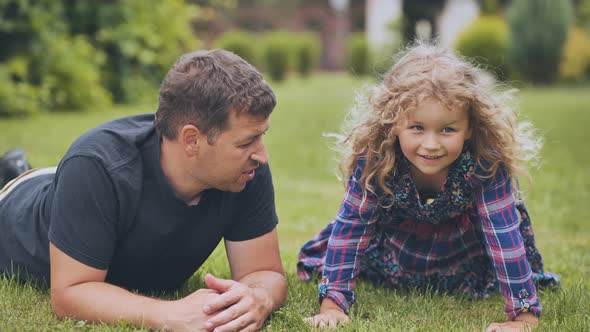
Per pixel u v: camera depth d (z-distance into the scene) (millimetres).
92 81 9594
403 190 2441
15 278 2492
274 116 10578
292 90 15961
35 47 8953
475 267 2715
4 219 2547
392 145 2332
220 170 2068
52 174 2682
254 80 2010
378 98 2312
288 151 7840
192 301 2078
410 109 2137
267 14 25516
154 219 2164
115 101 10367
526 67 17297
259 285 2305
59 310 2111
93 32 10062
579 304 2514
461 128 2162
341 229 2457
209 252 2391
